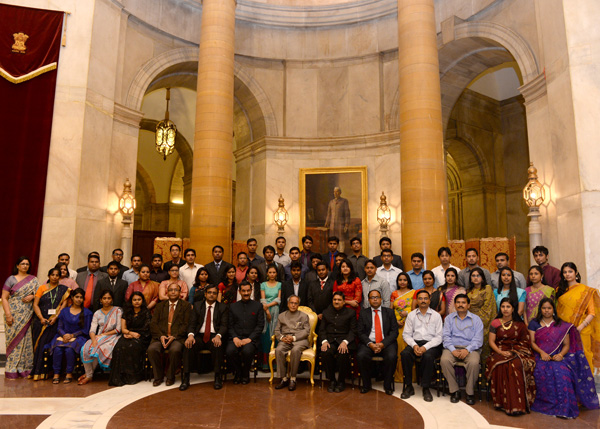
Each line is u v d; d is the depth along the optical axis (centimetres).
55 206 899
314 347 639
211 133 973
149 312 683
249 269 729
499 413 516
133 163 1078
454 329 587
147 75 1130
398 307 654
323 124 1306
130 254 1028
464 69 1219
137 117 1092
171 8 1192
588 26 731
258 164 1327
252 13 1305
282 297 716
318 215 1266
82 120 935
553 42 788
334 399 566
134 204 1034
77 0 962
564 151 754
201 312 658
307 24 1327
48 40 930
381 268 754
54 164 908
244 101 1348
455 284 645
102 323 662
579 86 723
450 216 1820
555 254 816
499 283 622
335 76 1316
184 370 611
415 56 855
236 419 484
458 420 488
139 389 607
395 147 1227
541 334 545
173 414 500
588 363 544
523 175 1636
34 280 681
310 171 1286
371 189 1251
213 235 950
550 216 836
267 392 596
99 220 973
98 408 519
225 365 654
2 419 476
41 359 655
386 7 1263
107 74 1013
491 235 1630
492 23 1014
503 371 524
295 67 1333
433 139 834
